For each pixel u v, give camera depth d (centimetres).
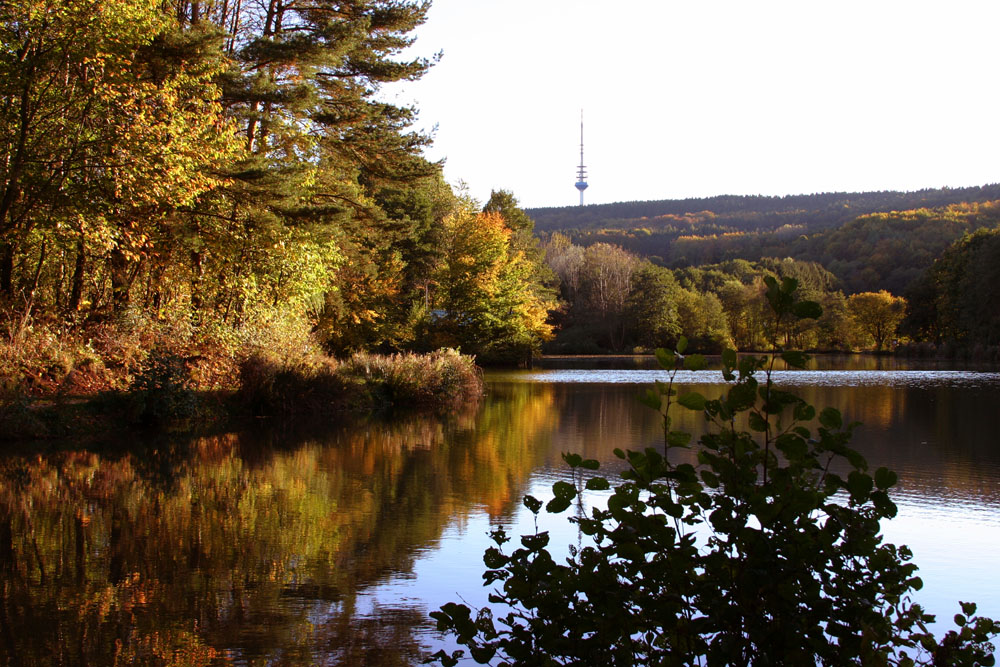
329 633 470
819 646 254
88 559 619
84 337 1623
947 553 670
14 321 1520
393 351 4316
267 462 1116
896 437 1488
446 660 302
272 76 1845
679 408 2095
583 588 278
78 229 1483
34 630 471
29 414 1313
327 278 2198
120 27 1448
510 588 287
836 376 3825
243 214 1798
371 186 3831
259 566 606
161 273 1891
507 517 775
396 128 2117
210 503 830
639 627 278
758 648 257
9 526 721
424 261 4944
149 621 487
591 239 14450
